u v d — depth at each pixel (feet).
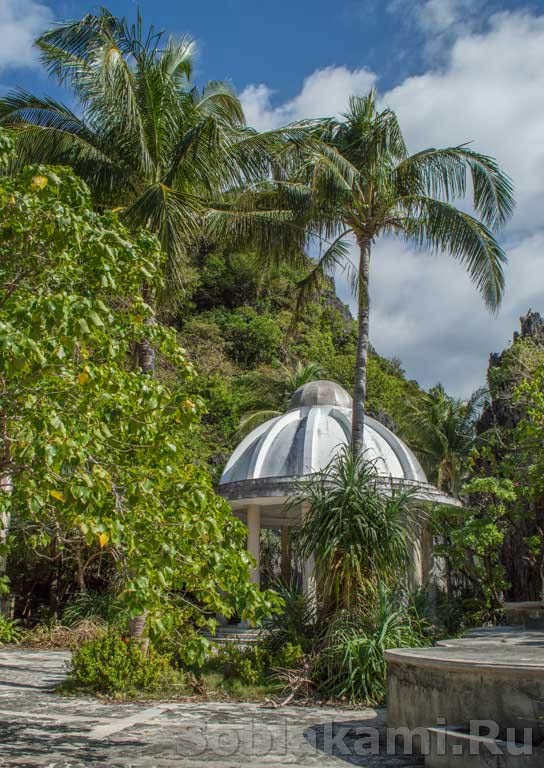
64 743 26.03
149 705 34.65
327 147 49.47
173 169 46.88
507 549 75.82
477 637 34.68
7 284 20.34
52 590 74.54
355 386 51.16
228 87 54.29
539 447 56.75
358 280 52.70
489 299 49.85
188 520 19.44
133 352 47.44
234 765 22.98
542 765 19.43
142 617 41.86
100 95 47.14
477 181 49.83
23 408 18.42
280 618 41.86
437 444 99.91
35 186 19.24
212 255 166.09
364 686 34.63
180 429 22.09
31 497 18.65
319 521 39.73
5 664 51.31
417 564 52.75
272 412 100.22
